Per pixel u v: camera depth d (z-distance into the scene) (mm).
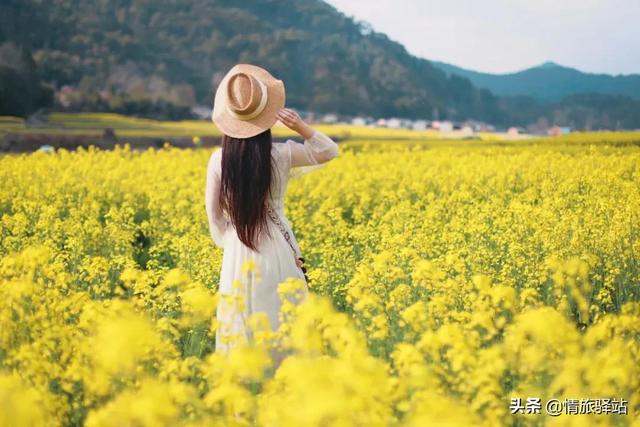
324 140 4453
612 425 3240
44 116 70750
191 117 106500
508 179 13336
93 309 4152
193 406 3227
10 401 2623
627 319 3787
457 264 5719
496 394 3330
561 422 3023
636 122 154250
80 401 3547
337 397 2545
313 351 3580
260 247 4367
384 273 5391
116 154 17781
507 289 4152
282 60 138125
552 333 3295
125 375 3408
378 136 52156
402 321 4172
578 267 5016
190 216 10828
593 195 10406
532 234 8148
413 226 8602
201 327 4738
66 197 11523
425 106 145125
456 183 13711
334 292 6086
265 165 4297
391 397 3107
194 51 134750
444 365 3516
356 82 140625
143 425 2867
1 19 113062
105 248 8273
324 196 12750
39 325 4043
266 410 3041
